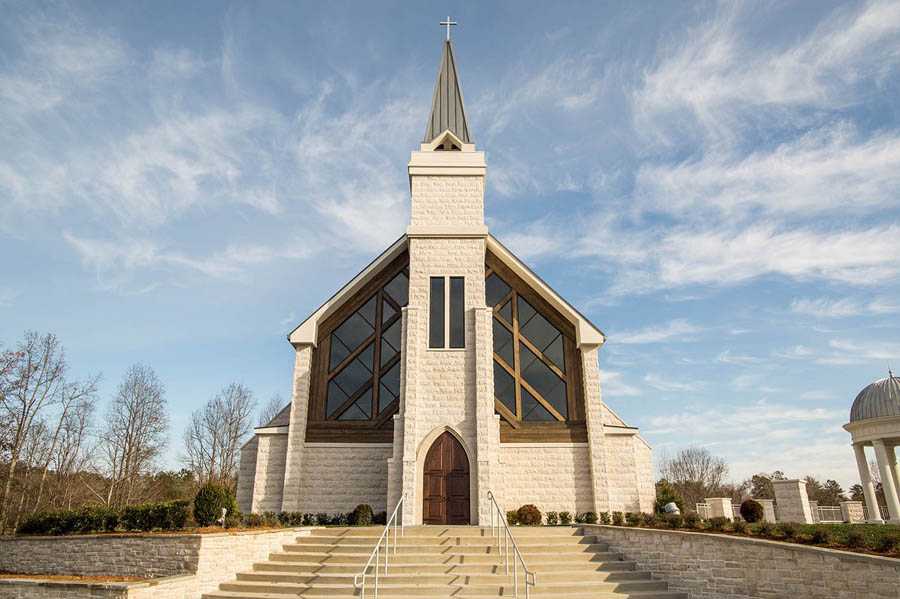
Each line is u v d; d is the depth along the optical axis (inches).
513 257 1048.8
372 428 983.6
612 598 577.0
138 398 2026.3
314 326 1025.5
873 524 686.5
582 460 954.7
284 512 887.7
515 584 564.4
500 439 962.7
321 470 964.0
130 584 509.0
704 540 589.6
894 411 1072.2
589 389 971.9
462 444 896.3
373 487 957.2
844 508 1093.1
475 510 856.9
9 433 1446.9
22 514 1584.6
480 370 924.0
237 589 610.9
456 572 623.5
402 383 930.7
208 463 2336.4
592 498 934.4
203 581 594.2
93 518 712.4
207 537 606.5
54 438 1694.1
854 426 1115.3
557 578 622.2
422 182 1064.2
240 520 721.0
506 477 948.0
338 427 987.3
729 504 923.4
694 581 593.6
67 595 517.7
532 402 986.1
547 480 946.1
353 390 1010.7
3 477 1469.0
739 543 556.1
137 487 2073.1
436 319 973.2
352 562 658.2
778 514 855.1
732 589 557.3
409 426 892.0
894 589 433.4
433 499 874.8
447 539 706.8
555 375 1001.5
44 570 676.7
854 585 462.6
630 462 956.6
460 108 1173.7
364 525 879.7
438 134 1141.1
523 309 1038.4
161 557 610.2
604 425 984.3
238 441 2373.3
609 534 715.4
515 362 1003.3
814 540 530.3
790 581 511.2
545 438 965.8
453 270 998.4
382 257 1052.5
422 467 885.8
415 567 629.9
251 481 997.8
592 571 641.0
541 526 826.2
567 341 1017.5
